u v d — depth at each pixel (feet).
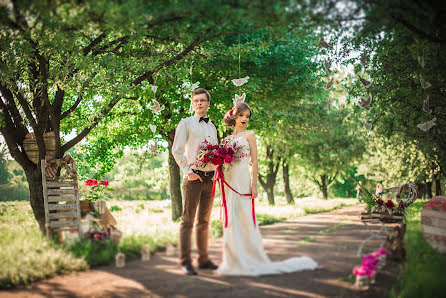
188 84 28.45
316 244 11.27
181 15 11.61
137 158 40.73
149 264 10.77
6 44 16.01
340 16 11.09
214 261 10.84
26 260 11.30
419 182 47.24
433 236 11.92
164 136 31.99
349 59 19.16
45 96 20.24
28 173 21.70
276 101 35.12
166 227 12.47
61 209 17.88
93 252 11.74
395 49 17.20
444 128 24.68
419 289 9.32
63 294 9.51
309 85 36.14
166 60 23.00
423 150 28.37
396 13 11.09
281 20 11.03
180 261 10.80
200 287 9.57
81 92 21.63
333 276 9.84
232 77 29.91
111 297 9.21
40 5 11.32
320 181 90.17
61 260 11.25
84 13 11.42
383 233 11.78
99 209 17.81
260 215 14.49
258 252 11.05
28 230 14.75
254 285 9.69
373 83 24.08
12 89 19.90
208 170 12.48
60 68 20.76
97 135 37.09
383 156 50.67
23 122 21.95
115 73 22.12
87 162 36.83
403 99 24.18
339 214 15.66
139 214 22.58
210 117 29.30
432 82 19.26
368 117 28.45
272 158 61.77
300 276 9.97
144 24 12.62
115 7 10.97
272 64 33.12
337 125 57.82
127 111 35.04
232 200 12.07
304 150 65.41
